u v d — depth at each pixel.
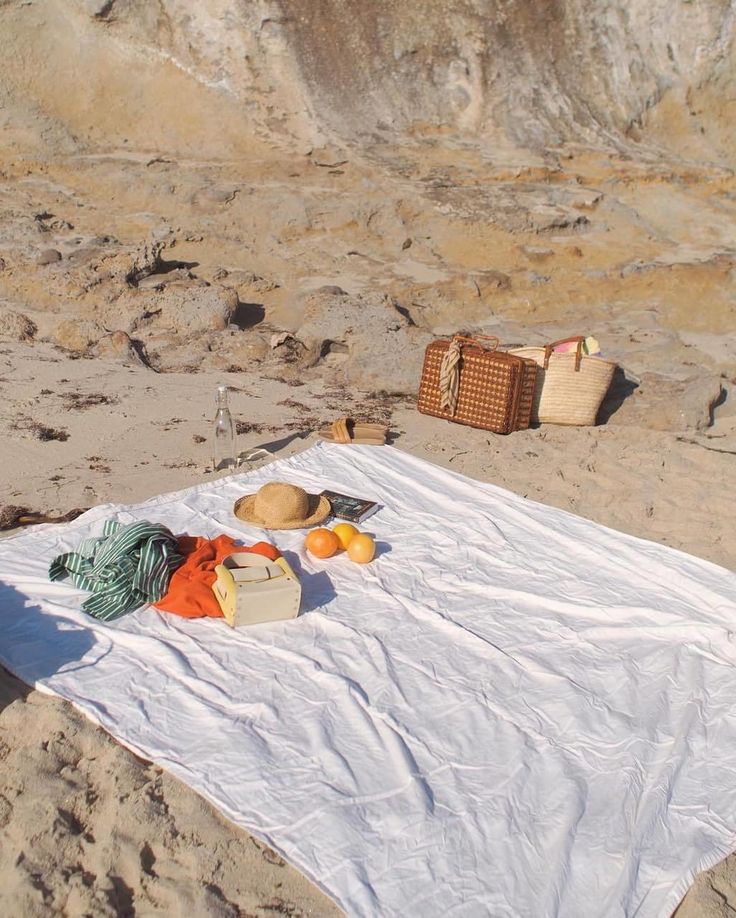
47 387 4.08
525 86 9.42
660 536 3.03
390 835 1.65
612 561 2.70
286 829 1.65
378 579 2.51
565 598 2.48
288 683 2.04
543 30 9.63
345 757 1.83
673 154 9.12
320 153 8.34
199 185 7.43
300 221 7.04
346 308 4.98
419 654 2.19
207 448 3.51
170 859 1.61
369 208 7.14
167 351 4.77
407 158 8.38
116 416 3.79
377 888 1.54
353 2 9.29
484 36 9.45
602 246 7.07
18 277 5.27
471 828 1.68
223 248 6.64
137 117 8.80
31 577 2.39
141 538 2.37
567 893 1.56
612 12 9.69
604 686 2.13
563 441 3.84
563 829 1.69
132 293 5.18
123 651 2.11
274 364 4.71
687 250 7.14
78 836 1.64
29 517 2.78
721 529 3.10
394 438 3.75
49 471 3.21
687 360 5.30
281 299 5.86
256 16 9.02
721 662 2.25
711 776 1.86
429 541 2.76
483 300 6.29
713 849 1.68
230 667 2.08
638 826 1.71
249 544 2.65
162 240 6.56
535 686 2.11
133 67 8.94
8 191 7.33
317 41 9.16
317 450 3.39
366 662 2.14
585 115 9.44
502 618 2.38
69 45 8.81
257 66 9.02
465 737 1.92
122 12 8.88
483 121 9.24
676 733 1.98
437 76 9.37
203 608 2.26
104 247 5.85
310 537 2.59
